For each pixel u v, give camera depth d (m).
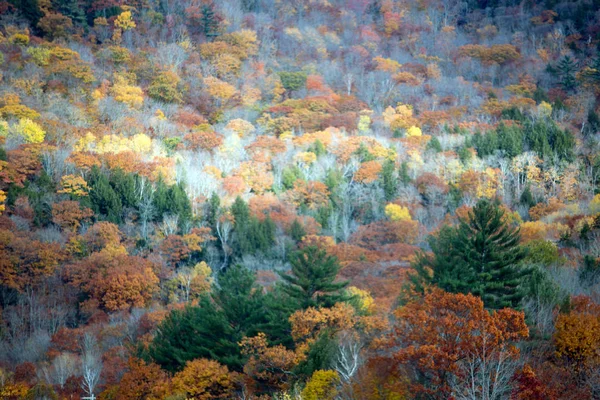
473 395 31.55
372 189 110.56
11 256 78.94
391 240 92.69
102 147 114.69
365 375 38.72
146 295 77.44
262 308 54.34
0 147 103.44
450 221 94.00
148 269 79.81
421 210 102.75
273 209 104.81
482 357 34.09
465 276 47.25
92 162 105.62
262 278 79.62
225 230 93.81
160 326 59.38
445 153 119.56
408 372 37.91
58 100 133.50
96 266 80.88
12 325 71.50
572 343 39.72
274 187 113.12
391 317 52.31
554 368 38.22
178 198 99.44
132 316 71.31
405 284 54.81
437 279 50.34
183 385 48.53
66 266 80.25
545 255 60.50
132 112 139.25
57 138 116.94
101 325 69.31
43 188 99.62
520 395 33.44
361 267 74.19
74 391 54.09
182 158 117.81
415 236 92.12
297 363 46.62
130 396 49.94
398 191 110.69
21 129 112.94
